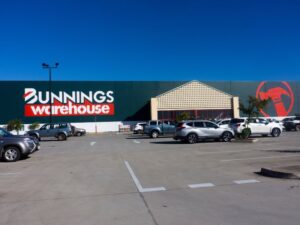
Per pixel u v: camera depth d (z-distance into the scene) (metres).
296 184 9.58
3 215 7.33
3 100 47.94
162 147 23.25
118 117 52.06
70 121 50.19
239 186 9.55
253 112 27.39
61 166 14.95
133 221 6.64
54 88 49.84
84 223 6.61
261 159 15.13
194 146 23.19
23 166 15.28
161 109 49.84
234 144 23.73
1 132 17.92
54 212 7.46
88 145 27.42
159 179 11.03
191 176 11.38
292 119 44.16
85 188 9.95
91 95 51.22
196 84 51.41
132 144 27.09
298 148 19.72
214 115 51.88
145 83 53.41
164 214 7.05
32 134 35.91
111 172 12.79
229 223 6.34
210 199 8.18
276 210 7.09
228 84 55.91
